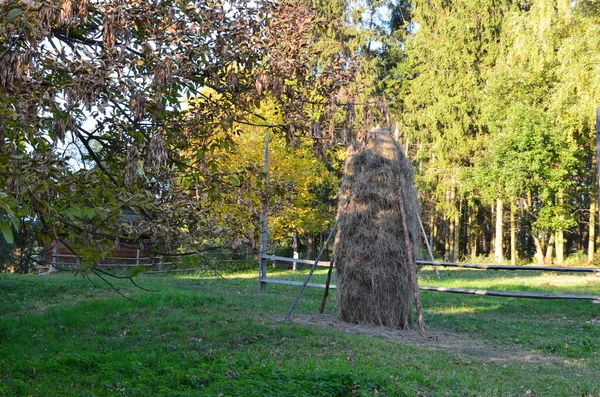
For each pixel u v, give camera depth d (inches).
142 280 839.7
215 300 535.2
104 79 218.1
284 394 246.2
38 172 198.8
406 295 453.4
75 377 283.6
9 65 198.1
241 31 261.1
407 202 461.7
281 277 995.9
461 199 1640.0
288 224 1240.8
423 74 1560.0
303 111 271.3
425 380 287.9
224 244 274.1
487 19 1478.8
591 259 1400.1
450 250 1678.2
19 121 207.8
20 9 183.9
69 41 267.9
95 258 226.5
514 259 1519.4
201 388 268.1
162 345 376.8
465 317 535.2
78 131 244.2
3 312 539.8
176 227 247.8
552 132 1268.5
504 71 1333.7
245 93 272.5
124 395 254.2
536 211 1518.2
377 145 461.7
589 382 299.9
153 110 259.6
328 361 322.7
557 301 637.9
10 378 279.4
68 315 490.0
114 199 219.1
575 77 954.7
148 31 248.2
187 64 252.7
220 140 279.0
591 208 1433.3
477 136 1497.3
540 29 999.6
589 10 981.8
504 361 353.1
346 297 458.9
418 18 1600.6
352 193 458.6
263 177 280.4
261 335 389.7
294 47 265.1
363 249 450.3
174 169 285.1
